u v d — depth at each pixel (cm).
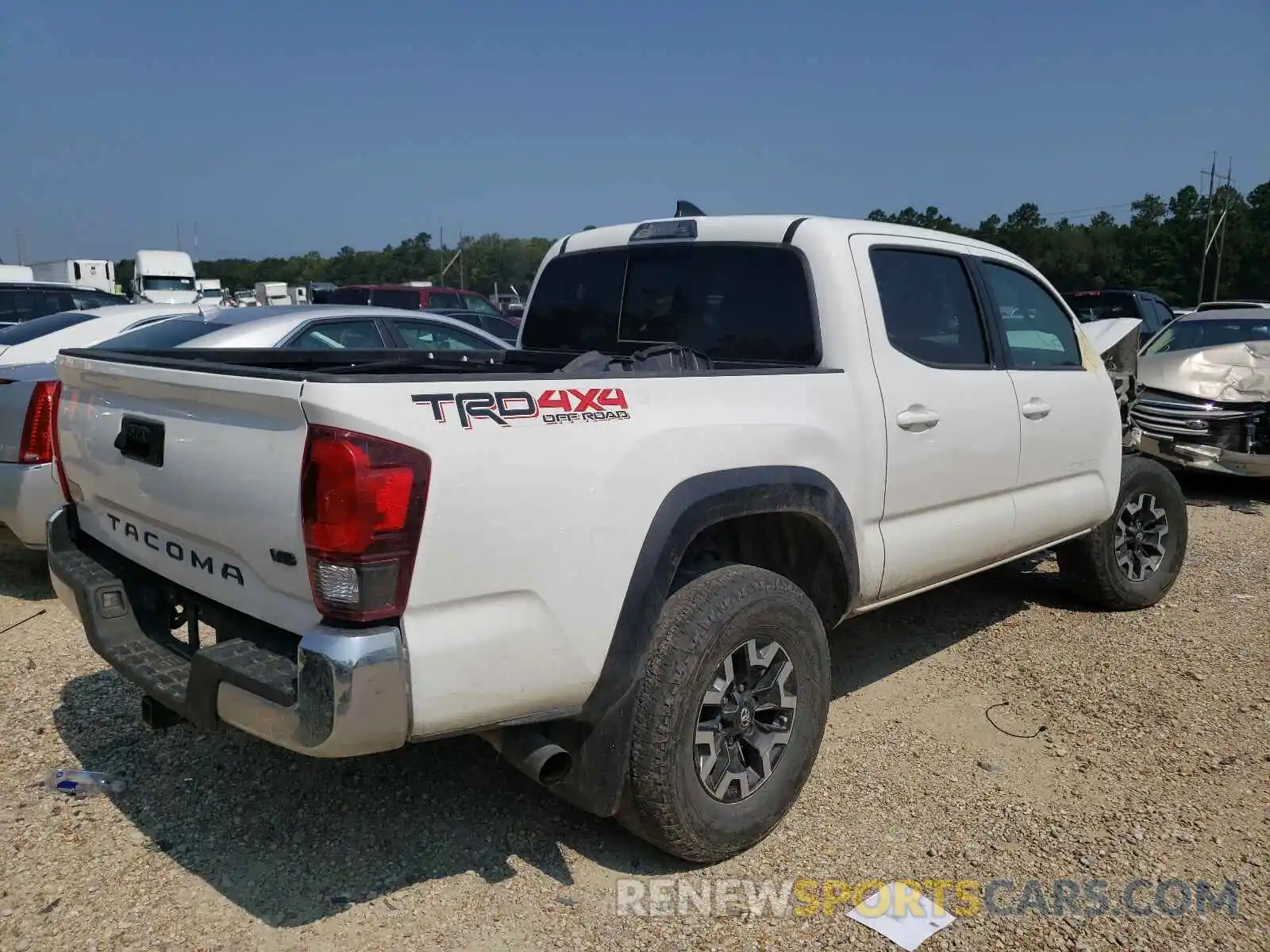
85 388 322
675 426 280
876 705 418
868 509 350
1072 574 527
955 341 401
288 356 421
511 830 317
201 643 323
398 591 225
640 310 414
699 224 395
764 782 307
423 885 287
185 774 347
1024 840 315
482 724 247
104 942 258
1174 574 555
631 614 266
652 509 271
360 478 217
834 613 356
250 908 274
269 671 237
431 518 227
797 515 325
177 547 280
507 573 241
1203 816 330
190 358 388
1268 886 292
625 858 303
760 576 299
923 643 492
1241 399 854
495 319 1498
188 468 260
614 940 265
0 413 500
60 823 314
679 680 273
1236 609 548
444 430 230
